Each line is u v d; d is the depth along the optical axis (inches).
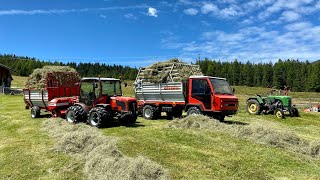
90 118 466.3
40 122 525.0
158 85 577.3
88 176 255.8
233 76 3565.5
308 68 3213.6
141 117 616.1
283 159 310.8
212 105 504.7
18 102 944.9
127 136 398.3
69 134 354.3
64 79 602.5
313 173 272.5
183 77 579.5
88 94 487.2
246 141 380.8
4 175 262.4
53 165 284.2
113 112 483.2
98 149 302.7
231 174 261.4
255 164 290.5
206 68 3801.7
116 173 245.6
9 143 370.6
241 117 647.1
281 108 694.5
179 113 585.9
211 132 426.3
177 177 251.0
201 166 279.1
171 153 317.7
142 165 250.4
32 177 256.5
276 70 3346.5
